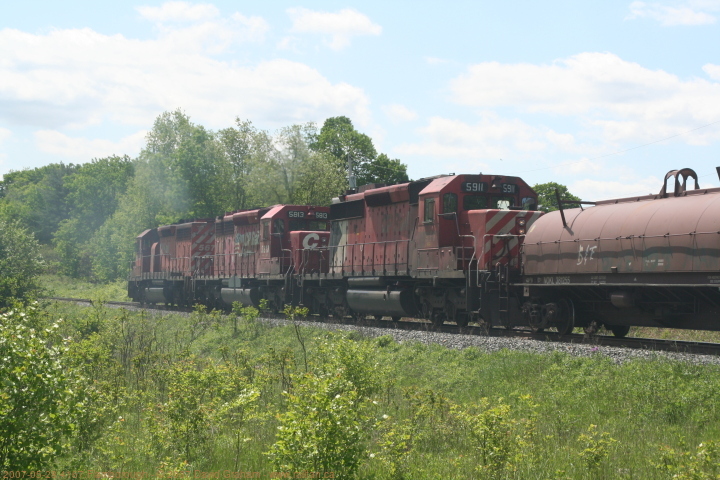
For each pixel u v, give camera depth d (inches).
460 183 896.3
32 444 297.7
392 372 663.8
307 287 1232.2
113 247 2989.7
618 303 684.1
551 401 504.4
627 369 544.4
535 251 782.5
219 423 453.7
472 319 894.4
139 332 1110.4
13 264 1386.6
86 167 4699.8
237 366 687.7
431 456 400.8
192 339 1096.2
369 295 1045.2
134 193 2827.3
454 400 551.2
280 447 321.1
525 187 929.5
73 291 2699.3
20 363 297.4
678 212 630.5
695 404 453.7
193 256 1626.5
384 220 1040.2
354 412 329.4
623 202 729.6
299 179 2358.5
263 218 1316.4
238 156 2652.6
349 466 316.8
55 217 4832.7
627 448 388.5
